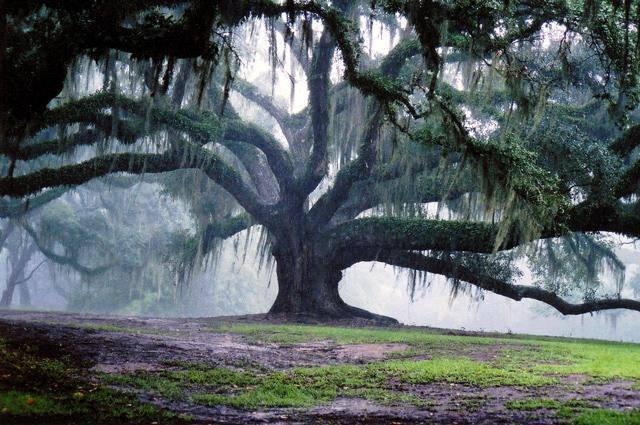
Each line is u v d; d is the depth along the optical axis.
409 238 32.56
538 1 23.91
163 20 17.05
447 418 10.58
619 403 11.35
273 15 24.69
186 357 15.68
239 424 10.16
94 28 16.69
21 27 20.92
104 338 17.03
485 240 30.61
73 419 9.45
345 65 25.53
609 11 22.80
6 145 29.45
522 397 12.12
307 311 34.53
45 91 16.61
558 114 32.31
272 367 15.70
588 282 41.09
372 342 21.00
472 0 21.39
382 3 23.77
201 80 20.47
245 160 38.25
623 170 28.31
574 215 28.00
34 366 12.01
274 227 35.41
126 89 40.16
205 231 40.72
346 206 37.34
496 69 23.77
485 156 24.88
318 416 10.85
